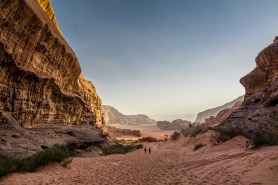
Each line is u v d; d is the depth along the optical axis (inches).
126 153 1093.1
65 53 1128.8
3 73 691.4
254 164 320.5
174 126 6811.0
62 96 1064.8
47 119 952.3
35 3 976.9
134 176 428.1
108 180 398.6
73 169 503.5
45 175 400.8
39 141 692.7
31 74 800.3
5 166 379.9
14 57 767.1
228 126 905.5
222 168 355.6
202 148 815.7
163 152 965.8
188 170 411.8
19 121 750.5
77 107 1245.1
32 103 830.5
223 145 724.0
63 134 937.5
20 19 762.2
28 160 442.6
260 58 1385.3
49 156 488.7
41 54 938.1
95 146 1164.5
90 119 1432.1
